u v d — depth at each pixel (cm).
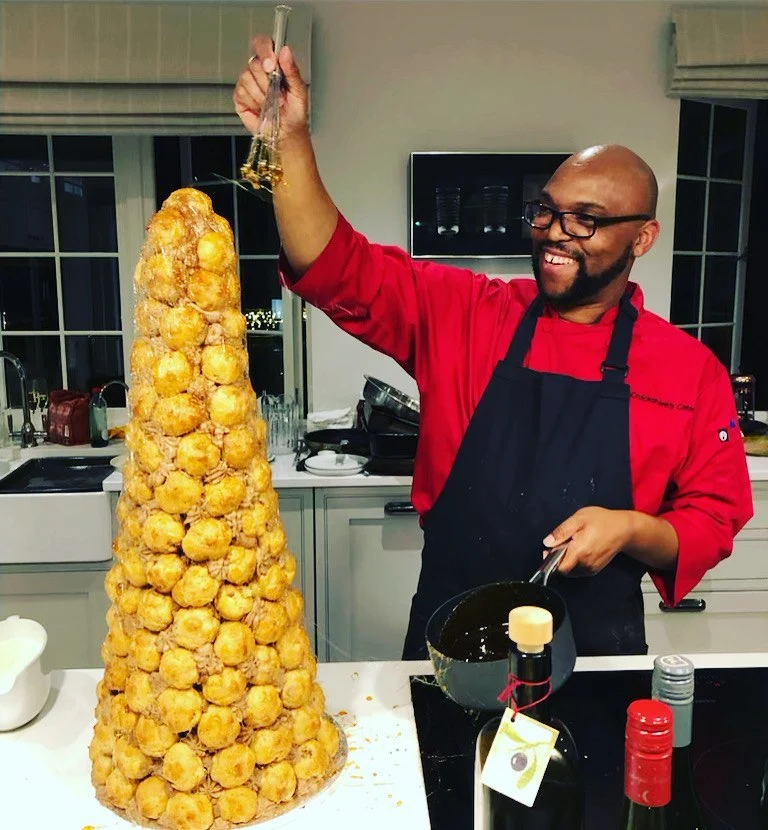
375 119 246
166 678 68
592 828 73
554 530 112
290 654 73
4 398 277
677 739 62
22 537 221
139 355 69
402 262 130
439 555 126
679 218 265
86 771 80
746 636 244
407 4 239
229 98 222
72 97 222
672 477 122
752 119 266
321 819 73
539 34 241
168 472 67
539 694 62
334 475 229
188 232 67
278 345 271
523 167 244
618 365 118
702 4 236
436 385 127
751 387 265
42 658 92
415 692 95
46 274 272
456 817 75
